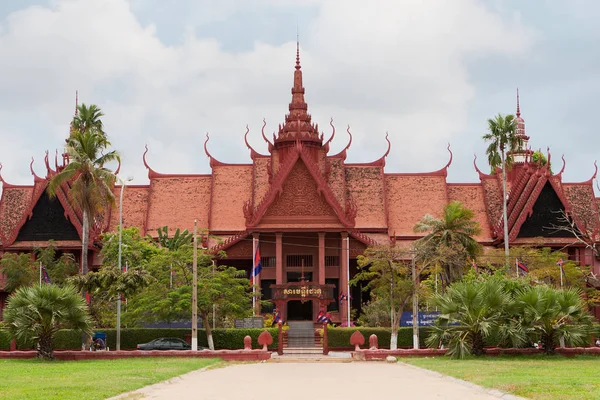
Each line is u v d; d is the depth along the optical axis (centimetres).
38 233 8606
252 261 8631
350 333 6519
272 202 8156
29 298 4725
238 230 9200
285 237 8312
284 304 7706
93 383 3048
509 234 8806
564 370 3638
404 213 9456
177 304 5903
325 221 8131
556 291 4766
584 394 2555
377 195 9438
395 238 8669
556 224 8894
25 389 2819
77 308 4778
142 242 7462
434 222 7231
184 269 6162
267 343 5659
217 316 6819
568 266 7575
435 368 3906
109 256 7025
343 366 4478
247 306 6581
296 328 7556
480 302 4716
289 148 9419
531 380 3056
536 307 4688
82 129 8656
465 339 4803
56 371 3738
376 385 3173
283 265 8294
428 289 6706
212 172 9631
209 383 3275
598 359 4547
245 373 3862
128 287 5575
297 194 8169
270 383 3281
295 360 5197
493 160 8181
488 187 9650
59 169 8819
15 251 8531
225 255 7088
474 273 6819
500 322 4772
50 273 7581
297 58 9794
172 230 9306
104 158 6156
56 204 8644
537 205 8950
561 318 4803
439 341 4934
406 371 3972
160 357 4966
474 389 2942
